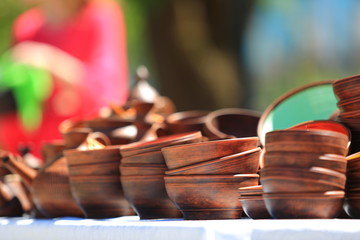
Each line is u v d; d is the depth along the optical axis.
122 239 2.91
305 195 2.78
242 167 3.12
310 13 20.92
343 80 3.12
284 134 2.82
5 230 3.53
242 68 13.17
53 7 7.31
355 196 2.87
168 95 13.01
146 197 3.41
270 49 20.03
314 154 2.79
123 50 7.52
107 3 7.39
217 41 13.13
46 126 7.00
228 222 2.74
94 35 7.27
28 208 4.38
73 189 3.73
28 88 6.64
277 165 2.83
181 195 3.15
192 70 12.94
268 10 19.53
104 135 4.07
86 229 3.08
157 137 4.16
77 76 7.01
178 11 13.05
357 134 3.08
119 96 7.38
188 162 3.14
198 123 4.23
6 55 6.86
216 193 3.10
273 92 20.03
